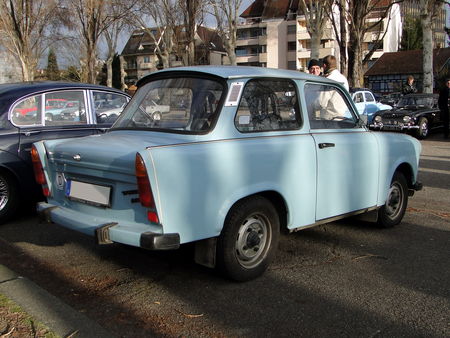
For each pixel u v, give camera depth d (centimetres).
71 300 361
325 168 434
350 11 2328
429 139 1568
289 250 480
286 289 383
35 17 3478
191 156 337
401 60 5669
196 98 384
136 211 348
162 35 3919
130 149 351
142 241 327
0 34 3456
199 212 342
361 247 491
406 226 572
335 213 453
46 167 425
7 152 557
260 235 398
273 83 410
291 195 406
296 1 7181
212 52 7256
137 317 333
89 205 385
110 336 303
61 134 603
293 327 320
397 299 366
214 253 370
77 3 3622
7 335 295
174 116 391
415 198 712
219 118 368
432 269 430
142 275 412
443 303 359
